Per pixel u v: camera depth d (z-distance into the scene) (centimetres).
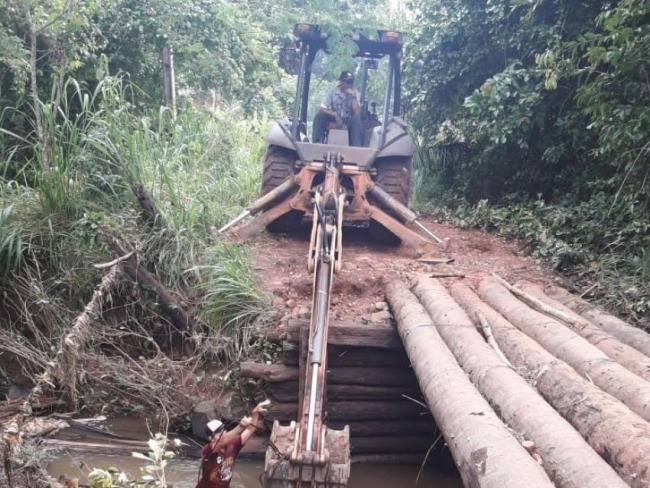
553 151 852
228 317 592
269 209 738
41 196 650
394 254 754
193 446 523
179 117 949
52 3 798
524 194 957
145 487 380
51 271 633
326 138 797
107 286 562
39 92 832
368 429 541
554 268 715
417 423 547
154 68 1039
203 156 839
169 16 951
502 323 495
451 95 1085
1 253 604
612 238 718
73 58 852
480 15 975
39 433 503
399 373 549
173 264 630
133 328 623
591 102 686
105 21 935
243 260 650
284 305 602
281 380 533
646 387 369
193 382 572
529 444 309
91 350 585
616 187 741
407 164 778
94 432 532
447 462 535
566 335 466
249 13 1059
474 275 670
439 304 533
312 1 769
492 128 869
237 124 1109
